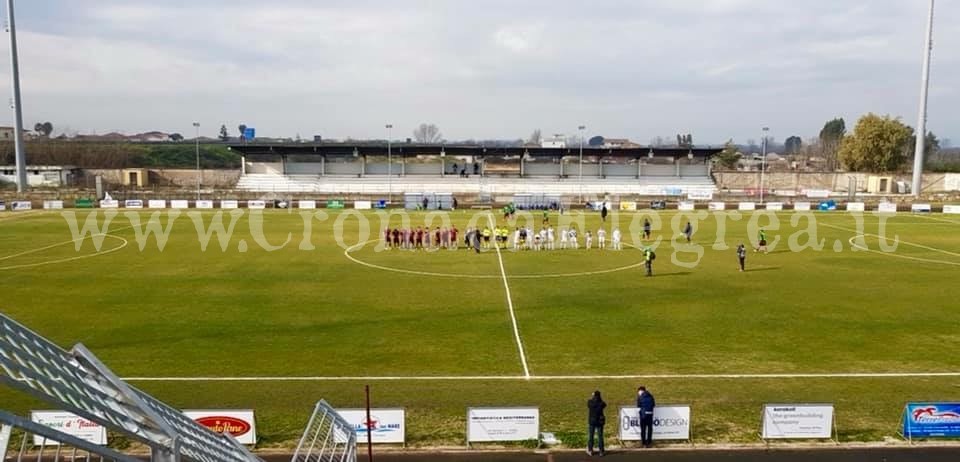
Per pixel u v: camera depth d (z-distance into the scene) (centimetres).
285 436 1781
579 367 2377
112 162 15225
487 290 3697
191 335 2762
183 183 12850
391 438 1758
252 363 2405
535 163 12219
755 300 3466
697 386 2184
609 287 3797
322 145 11044
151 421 739
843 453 1711
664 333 2823
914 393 2120
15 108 9262
